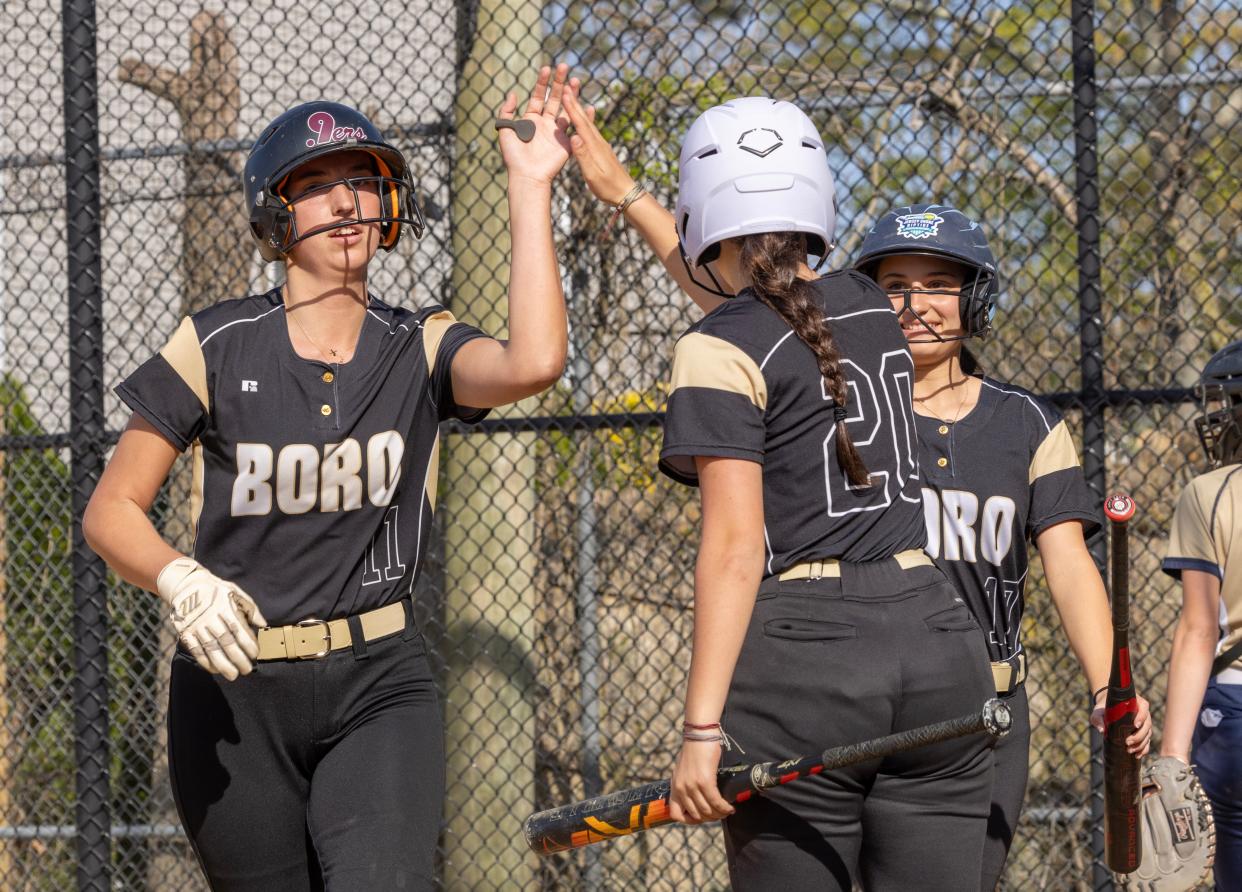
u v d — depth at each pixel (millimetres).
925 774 7770
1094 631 9719
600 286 16828
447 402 8867
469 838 16609
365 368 8562
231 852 8594
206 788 8516
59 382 19969
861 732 7441
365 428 8469
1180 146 16766
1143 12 18453
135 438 8375
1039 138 16797
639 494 16875
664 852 16984
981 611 10133
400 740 8430
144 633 18094
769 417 7566
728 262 8453
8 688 18094
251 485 8352
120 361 19375
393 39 20406
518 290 8289
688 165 8469
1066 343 15797
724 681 7297
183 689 8625
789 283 7836
